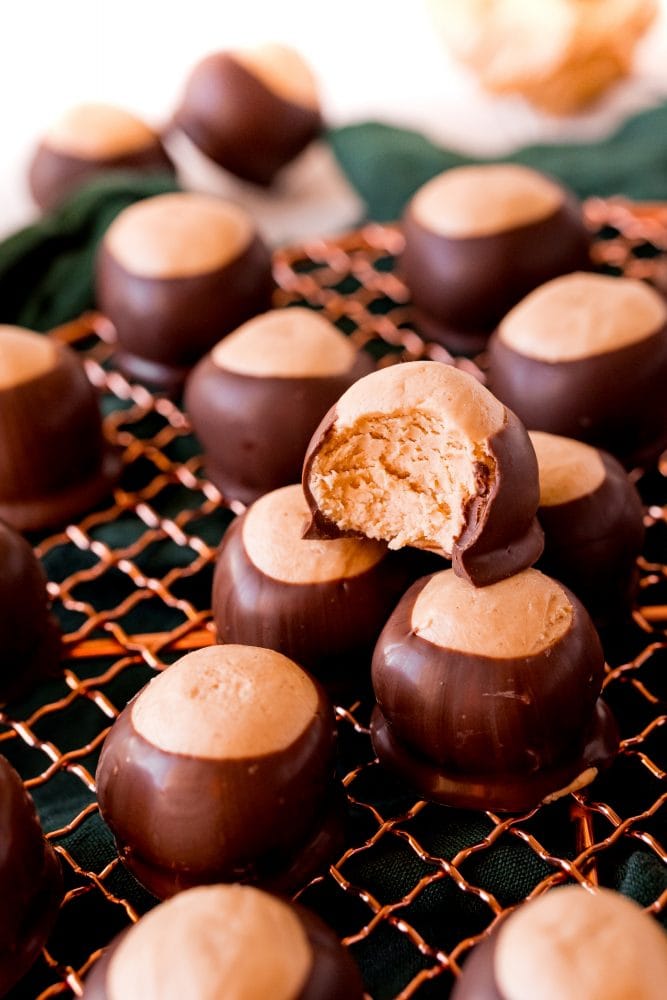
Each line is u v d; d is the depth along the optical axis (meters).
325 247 0.40
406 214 0.38
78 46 0.58
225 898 0.25
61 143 0.43
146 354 0.36
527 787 0.28
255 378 0.32
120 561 0.33
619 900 0.25
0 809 0.26
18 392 0.33
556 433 0.32
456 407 0.27
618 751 0.28
